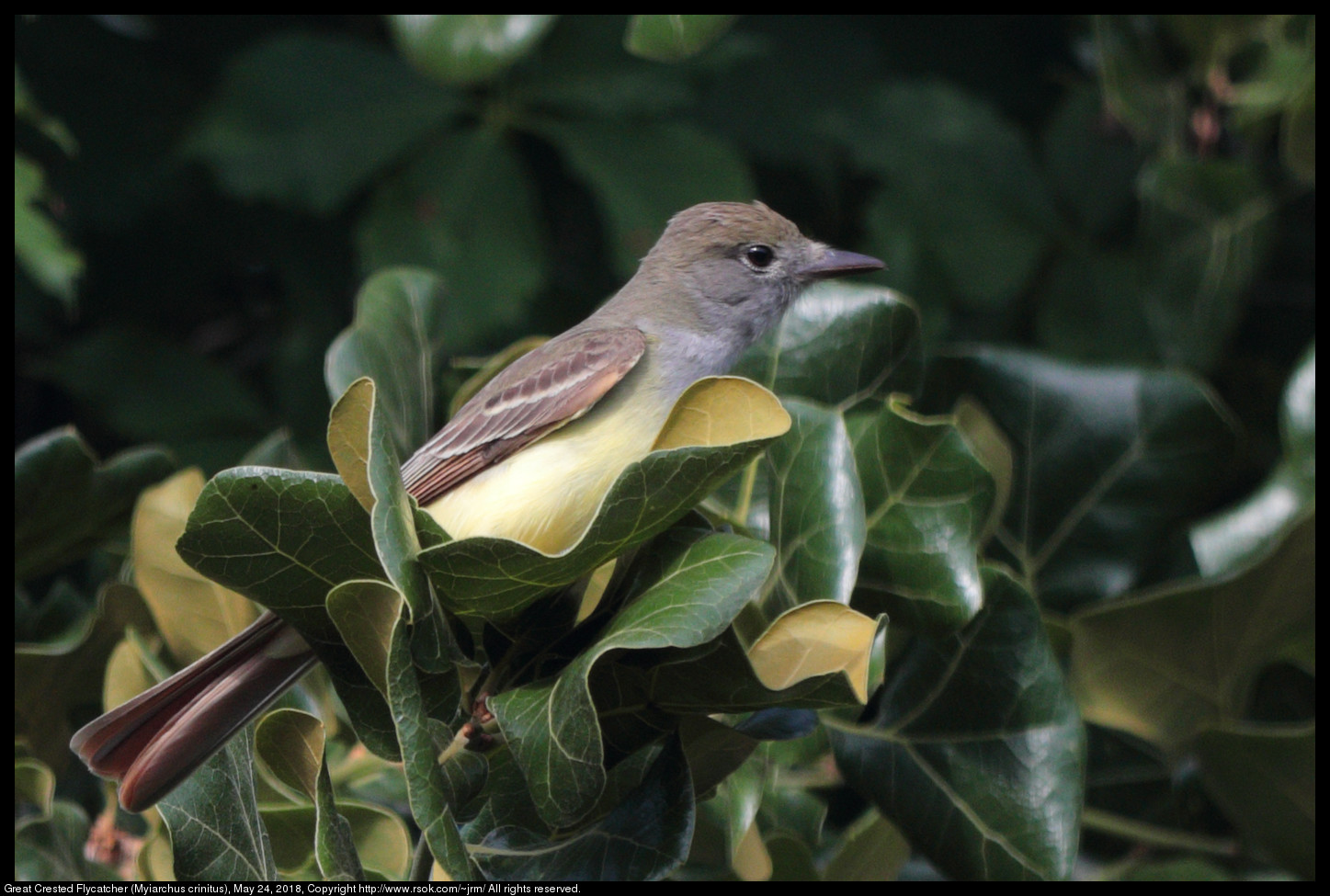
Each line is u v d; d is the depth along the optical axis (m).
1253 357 12.00
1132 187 11.81
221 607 6.33
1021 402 7.19
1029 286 11.96
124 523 7.57
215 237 12.43
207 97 12.38
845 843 6.16
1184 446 7.07
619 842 4.71
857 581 5.60
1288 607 6.36
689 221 8.44
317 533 4.55
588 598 5.86
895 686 5.85
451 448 6.82
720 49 11.63
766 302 8.25
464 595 4.52
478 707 4.82
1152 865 6.87
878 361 6.50
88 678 6.78
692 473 4.33
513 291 11.10
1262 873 6.91
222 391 11.84
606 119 11.55
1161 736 6.78
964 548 5.47
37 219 8.62
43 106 11.83
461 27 9.02
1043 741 5.60
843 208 12.70
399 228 11.14
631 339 7.16
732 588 4.33
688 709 4.64
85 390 11.62
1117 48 10.34
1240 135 10.43
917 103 12.05
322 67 11.57
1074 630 6.53
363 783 6.25
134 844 6.38
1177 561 7.26
